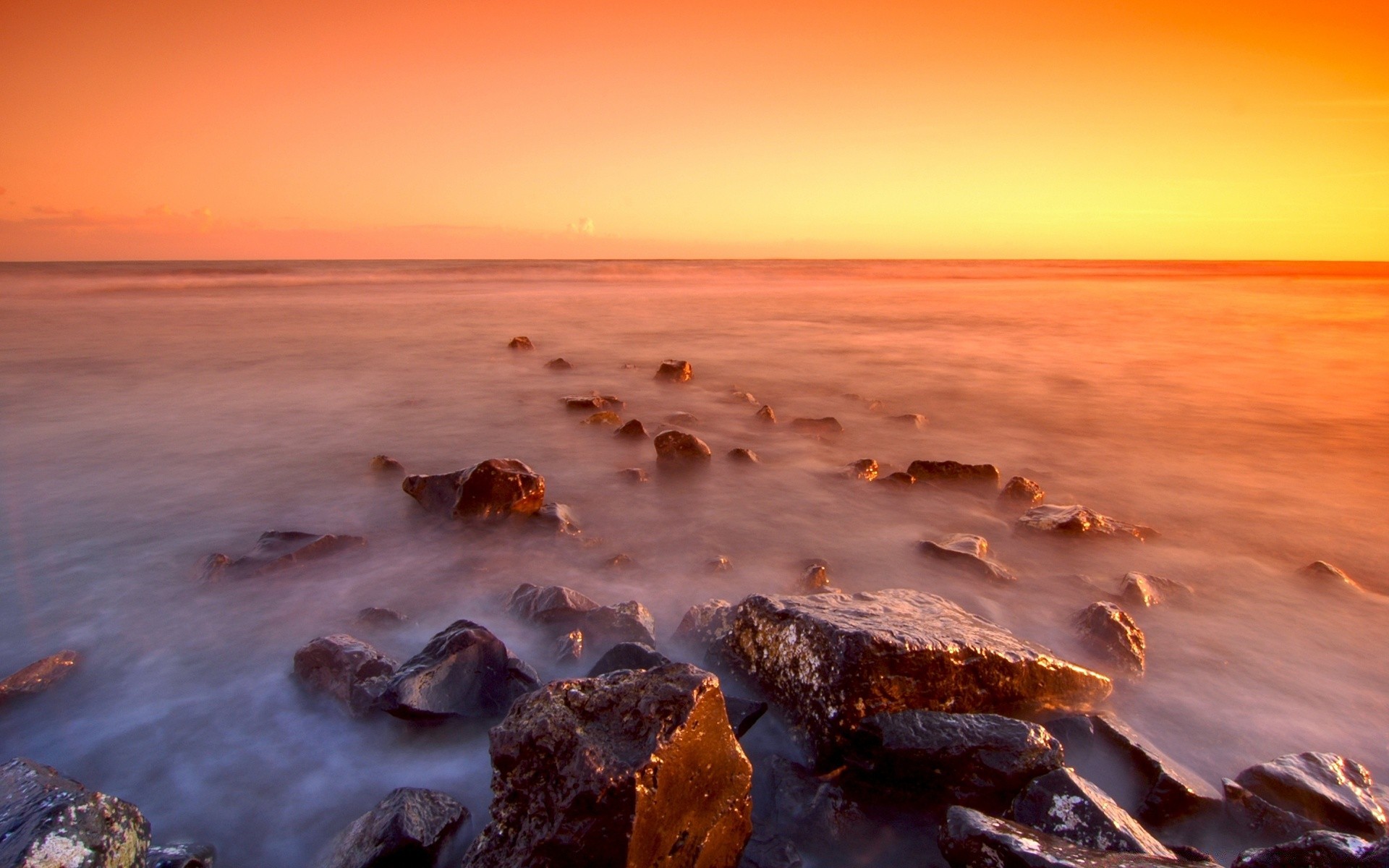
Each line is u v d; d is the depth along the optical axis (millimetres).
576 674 3723
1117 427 9539
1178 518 6348
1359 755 3305
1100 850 2414
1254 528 6113
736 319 22328
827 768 3068
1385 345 17500
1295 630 4387
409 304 26188
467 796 3023
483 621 4301
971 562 5062
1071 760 3141
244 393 10820
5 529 5734
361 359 14094
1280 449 8594
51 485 6785
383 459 7156
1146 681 3814
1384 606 4711
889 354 15602
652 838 2312
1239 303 31406
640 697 2574
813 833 2783
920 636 3213
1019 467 7766
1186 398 11438
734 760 2596
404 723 3283
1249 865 2422
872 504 6449
